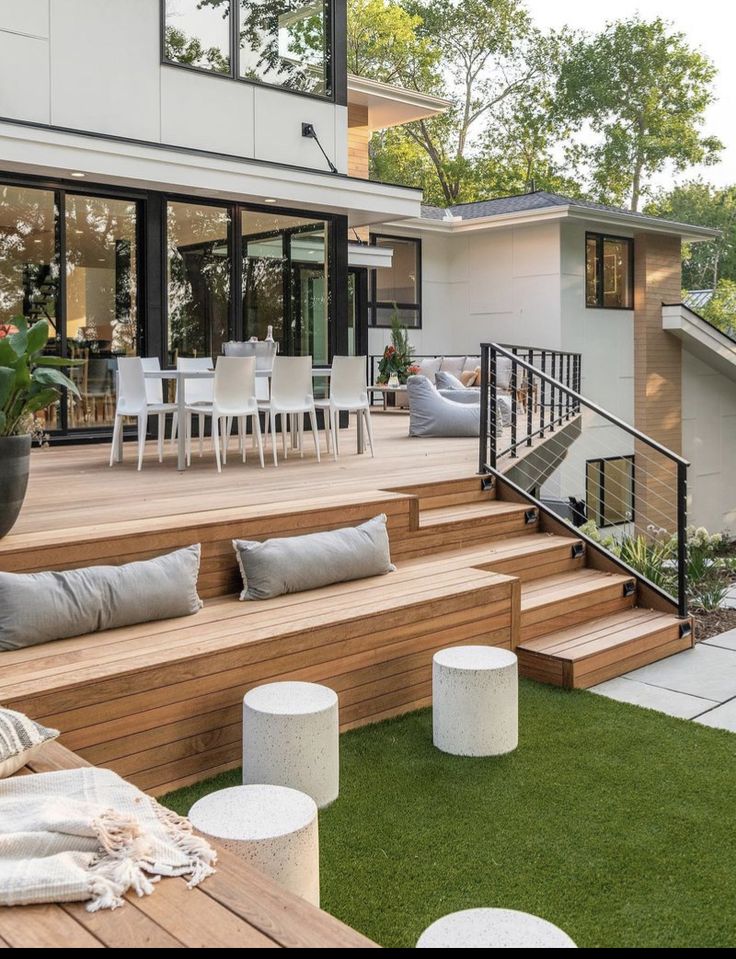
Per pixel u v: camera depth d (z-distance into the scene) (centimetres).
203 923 183
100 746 322
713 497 1695
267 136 980
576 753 387
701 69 2869
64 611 362
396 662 422
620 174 2900
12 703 298
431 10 2748
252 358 698
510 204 1578
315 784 328
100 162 802
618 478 1534
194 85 912
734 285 3284
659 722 428
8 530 403
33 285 823
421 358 1505
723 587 736
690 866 294
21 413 413
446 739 383
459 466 706
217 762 357
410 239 1518
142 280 895
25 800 229
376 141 2788
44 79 802
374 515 523
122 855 203
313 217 1034
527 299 1473
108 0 839
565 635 525
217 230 948
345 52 1053
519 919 197
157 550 426
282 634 374
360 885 279
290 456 797
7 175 791
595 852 302
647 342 1545
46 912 187
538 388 1349
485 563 538
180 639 366
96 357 871
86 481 617
